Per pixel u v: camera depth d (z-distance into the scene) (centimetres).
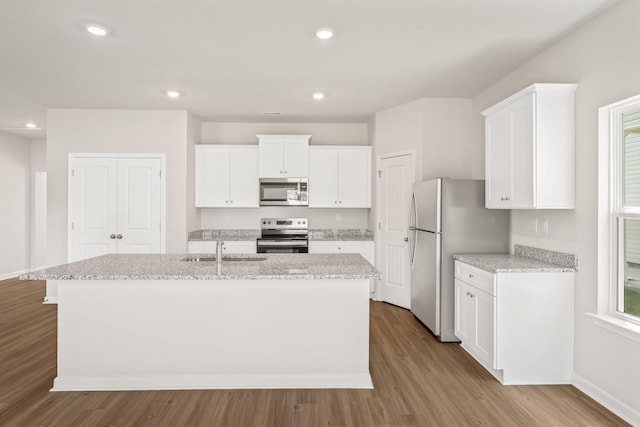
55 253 502
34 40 296
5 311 461
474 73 370
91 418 232
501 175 324
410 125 471
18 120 565
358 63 344
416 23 270
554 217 302
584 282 270
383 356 332
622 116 249
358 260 312
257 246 519
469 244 368
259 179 541
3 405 247
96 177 501
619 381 238
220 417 233
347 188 551
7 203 661
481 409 245
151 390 268
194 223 544
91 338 268
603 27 252
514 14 257
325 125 586
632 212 240
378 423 228
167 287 269
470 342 323
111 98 451
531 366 281
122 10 252
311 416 235
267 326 272
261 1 242
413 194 434
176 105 482
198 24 271
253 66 351
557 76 300
